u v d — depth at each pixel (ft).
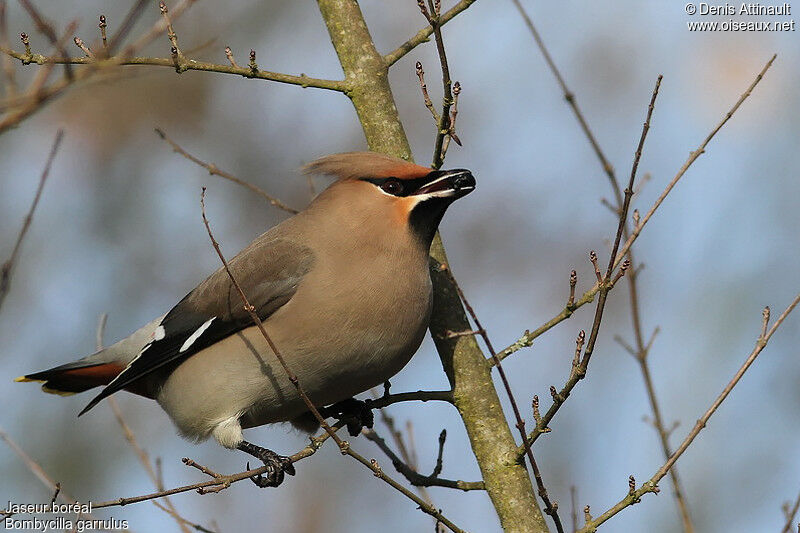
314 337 34.86
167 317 38.60
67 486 52.44
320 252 35.42
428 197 34.76
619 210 35.09
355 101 36.50
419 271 35.09
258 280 35.83
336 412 39.14
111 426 53.98
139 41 26.45
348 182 36.11
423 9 31.30
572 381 28.27
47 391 41.45
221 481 29.81
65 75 24.99
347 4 37.14
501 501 31.81
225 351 36.11
